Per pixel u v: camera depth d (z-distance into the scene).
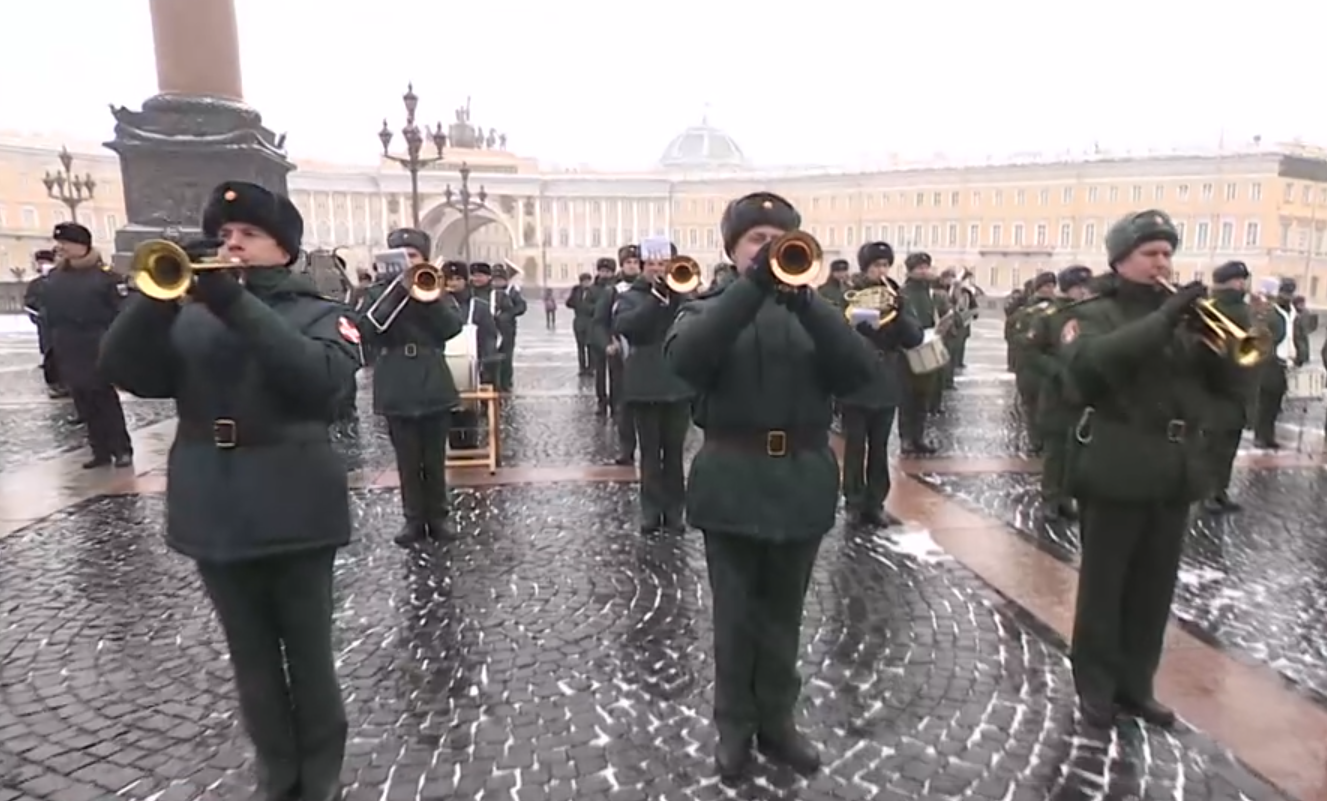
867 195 77.38
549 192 86.81
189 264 3.00
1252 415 11.00
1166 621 4.36
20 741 4.17
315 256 18.27
